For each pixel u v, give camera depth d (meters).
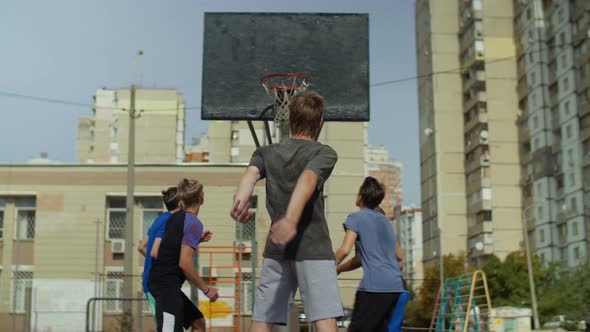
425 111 74.75
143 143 83.44
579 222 57.59
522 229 66.62
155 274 5.48
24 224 29.75
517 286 50.34
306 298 3.29
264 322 3.36
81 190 29.69
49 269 29.03
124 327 22.56
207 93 11.95
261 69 12.08
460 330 12.81
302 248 3.29
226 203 28.31
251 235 27.66
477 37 69.06
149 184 29.53
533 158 64.69
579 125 58.44
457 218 70.25
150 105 84.19
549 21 63.62
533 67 64.94
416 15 78.06
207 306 23.36
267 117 11.88
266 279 3.38
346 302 35.09
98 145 88.06
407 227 139.75
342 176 44.50
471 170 69.62
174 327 5.31
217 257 27.33
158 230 5.82
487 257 66.62
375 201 5.98
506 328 15.19
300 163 3.41
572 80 59.22
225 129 70.12
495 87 68.69
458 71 72.12
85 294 28.88
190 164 29.08
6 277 28.97
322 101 3.63
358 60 12.12
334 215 43.97
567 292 46.41
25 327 16.62
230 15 12.32
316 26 12.27
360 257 5.81
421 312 52.38
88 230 29.36
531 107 65.44
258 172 3.49
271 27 12.29
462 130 71.62
